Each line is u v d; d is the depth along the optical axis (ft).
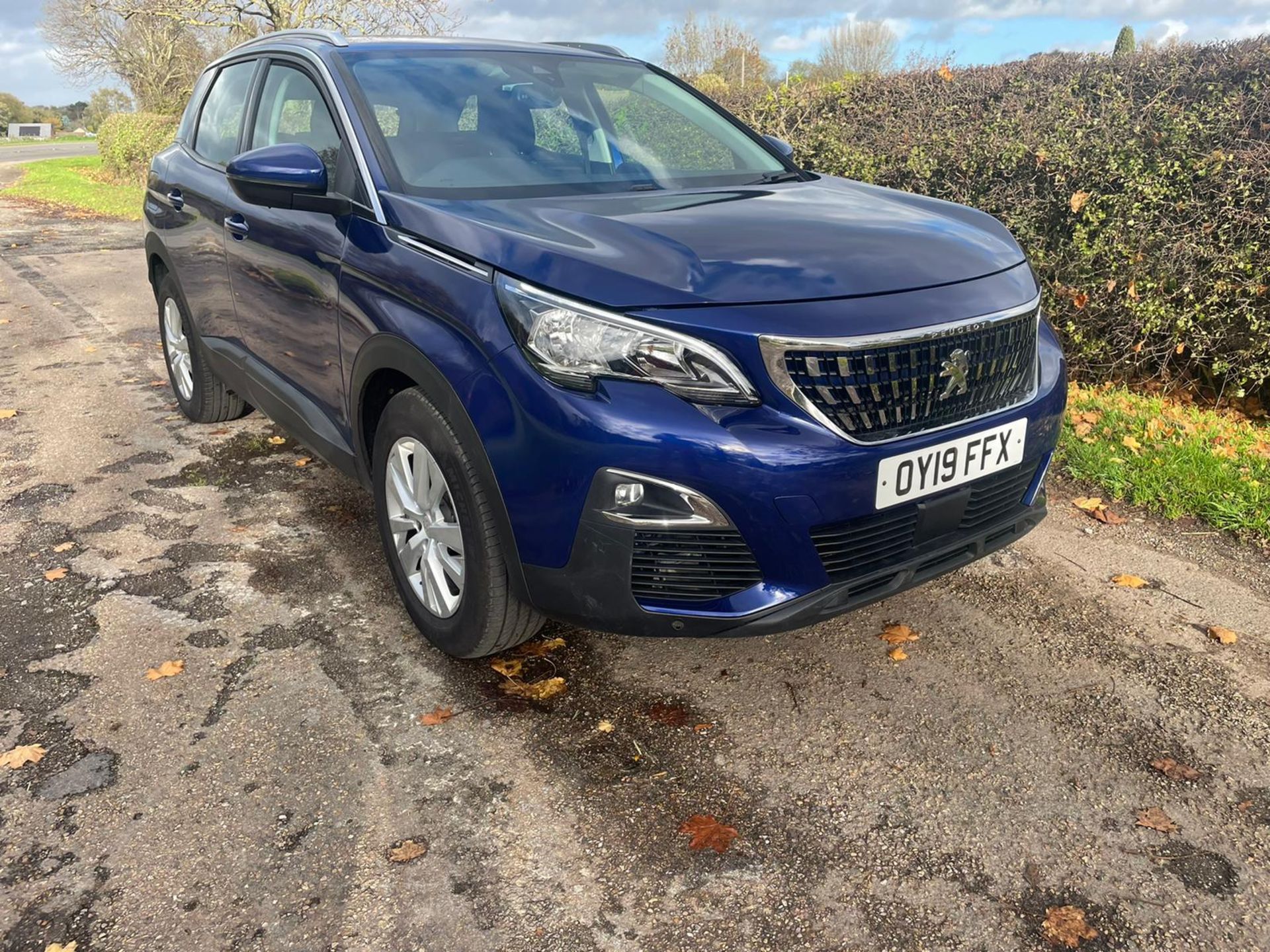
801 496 6.89
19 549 11.34
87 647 9.29
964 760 7.63
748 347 6.81
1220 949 5.86
